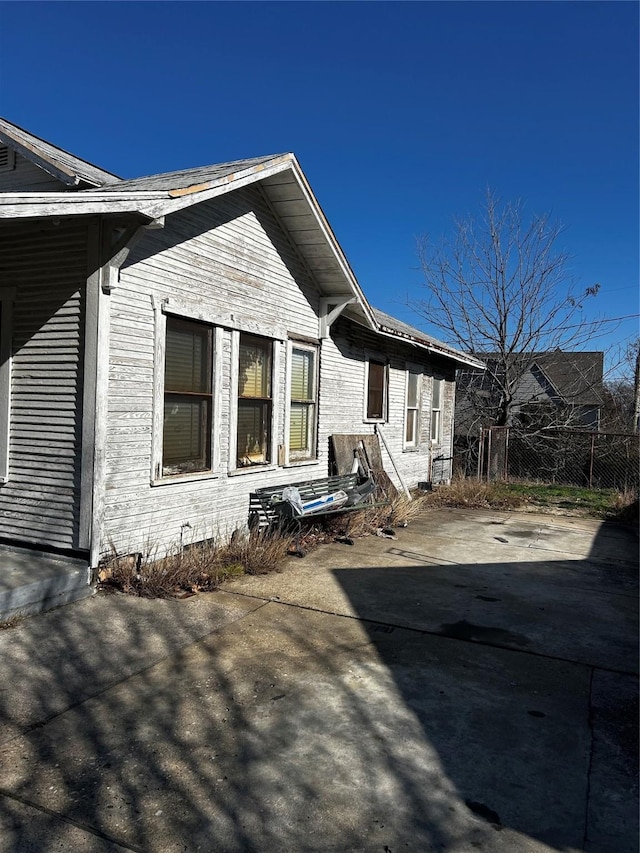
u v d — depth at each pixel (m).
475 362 15.77
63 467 5.46
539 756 3.21
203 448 6.91
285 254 8.24
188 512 6.55
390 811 2.71
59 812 2.60
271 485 8.12
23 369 5.64
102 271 5.25
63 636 4.48
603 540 9.47
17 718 3.34
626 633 5.20
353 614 5.38
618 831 2.62
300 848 2.45
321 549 7.84
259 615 5.23
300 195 7.48
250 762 3.03
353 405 10.79
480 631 5.12
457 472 16.70
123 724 3.34
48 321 5.52
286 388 8.42
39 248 5.53
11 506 5.73
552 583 6.79
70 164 6.15
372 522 9.35
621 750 3.30
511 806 2.77
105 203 4.75
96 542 5.36
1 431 5.71
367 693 3.85
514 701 3.84
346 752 3.16
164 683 3.85
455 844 2.51
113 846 2.41
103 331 5.30
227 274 7.02
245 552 6.67
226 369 7.11
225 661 4.23
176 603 5.39
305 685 3.92
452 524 10.39
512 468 19.86
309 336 9.04
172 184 5.72
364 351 11.13
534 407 21.53
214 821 2.59
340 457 10.03
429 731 3.42
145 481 5.90
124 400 5.59
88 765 2.95
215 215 6.78
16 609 4.71
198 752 3.10
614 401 24.52
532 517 11.56
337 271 8.70
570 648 4.81
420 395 14.12
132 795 2.73
